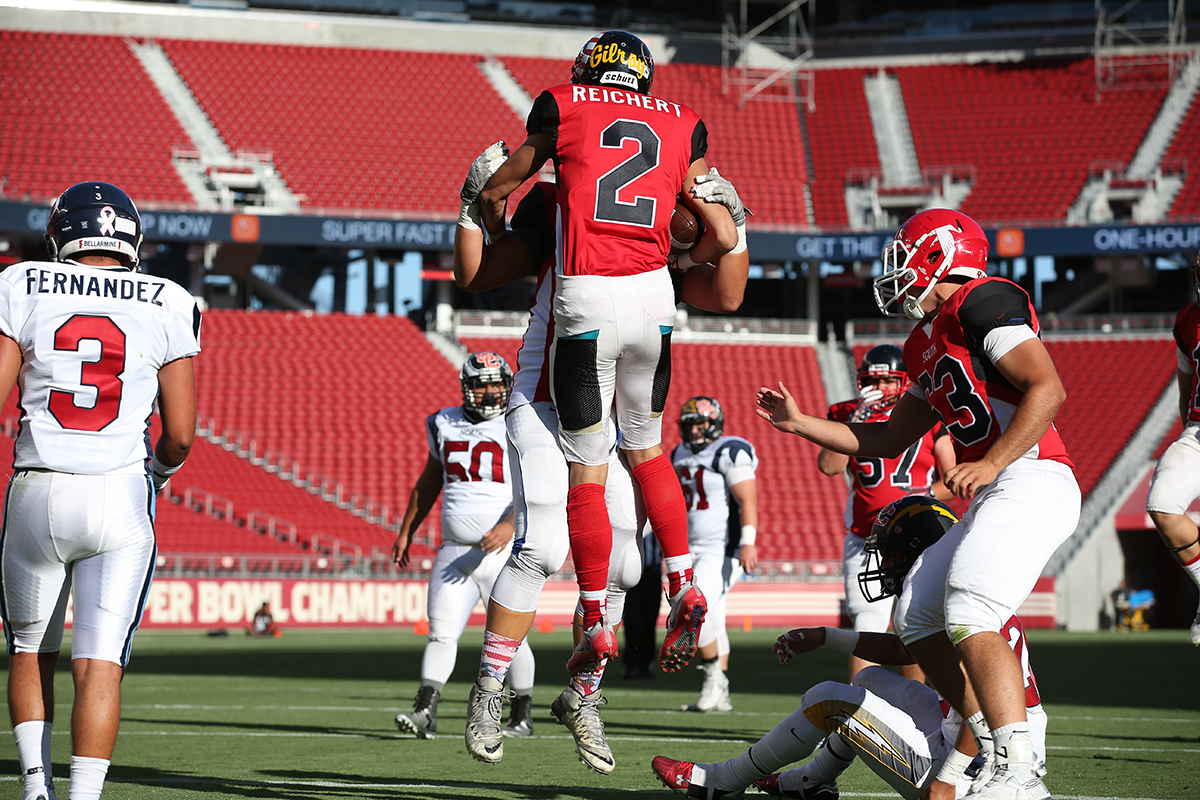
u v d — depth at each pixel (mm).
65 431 13078
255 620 69688
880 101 126062
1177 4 122938
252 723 27281
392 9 127000
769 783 15977
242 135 113500
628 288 13695
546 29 129750
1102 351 101250
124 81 115625
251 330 102000
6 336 13008
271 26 123688
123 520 13227
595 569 14516
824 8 131625
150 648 58781
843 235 103438
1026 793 12266
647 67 14500
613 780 18656
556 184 14102
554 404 14508
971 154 117812
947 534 14156
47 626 13375
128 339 13398
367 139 116000
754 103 126500
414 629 75375
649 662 42844
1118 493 83750
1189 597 86125
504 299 119938
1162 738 24312
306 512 84125
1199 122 114812
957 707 13680
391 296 123938
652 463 14727
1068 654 55188
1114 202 111938
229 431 90688
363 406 94812
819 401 102250
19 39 116750
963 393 13992
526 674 25469
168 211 97312
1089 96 120562
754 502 31078
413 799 16562
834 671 44688
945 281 14078
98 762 12867
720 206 14383
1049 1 126562
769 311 126000
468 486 25125
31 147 107250
